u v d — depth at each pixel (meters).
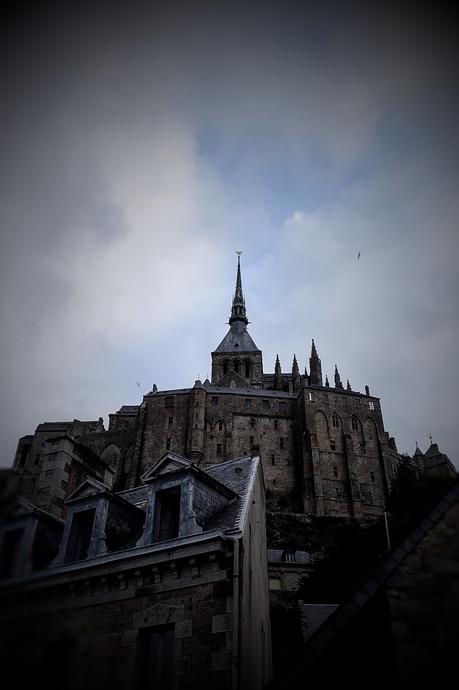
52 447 17.98
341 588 45.06
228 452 110.62
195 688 10.68
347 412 114.81
